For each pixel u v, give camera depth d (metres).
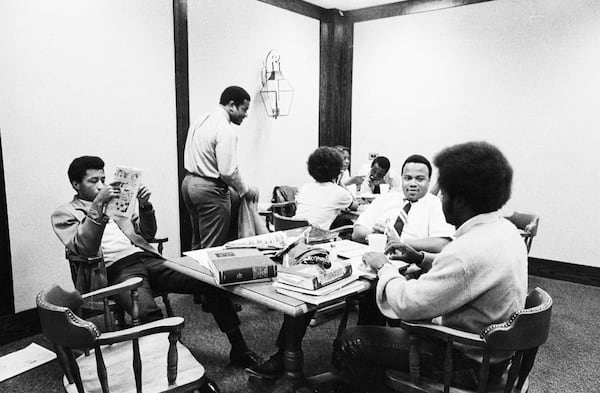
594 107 3.80
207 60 3.88
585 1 3.76
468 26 4.39
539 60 4.03
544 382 2.25
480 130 4.43
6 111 2.59
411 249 1.82
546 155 4.08
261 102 4.50
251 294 1.50
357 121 5.29
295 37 4.81
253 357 2.30
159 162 3.54
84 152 3.01
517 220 3.22
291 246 1.94
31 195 2.74
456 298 1.26
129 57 3.24
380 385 1.55
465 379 1.36
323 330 2.79
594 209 3.88
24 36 2.63
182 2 3.57
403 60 4.86
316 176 2.88
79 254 2.10
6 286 2.63
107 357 1.60
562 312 3.19
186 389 1.42
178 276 2.32
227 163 2.99
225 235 3.18
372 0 4.83
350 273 1.62
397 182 4.28
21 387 2.13
